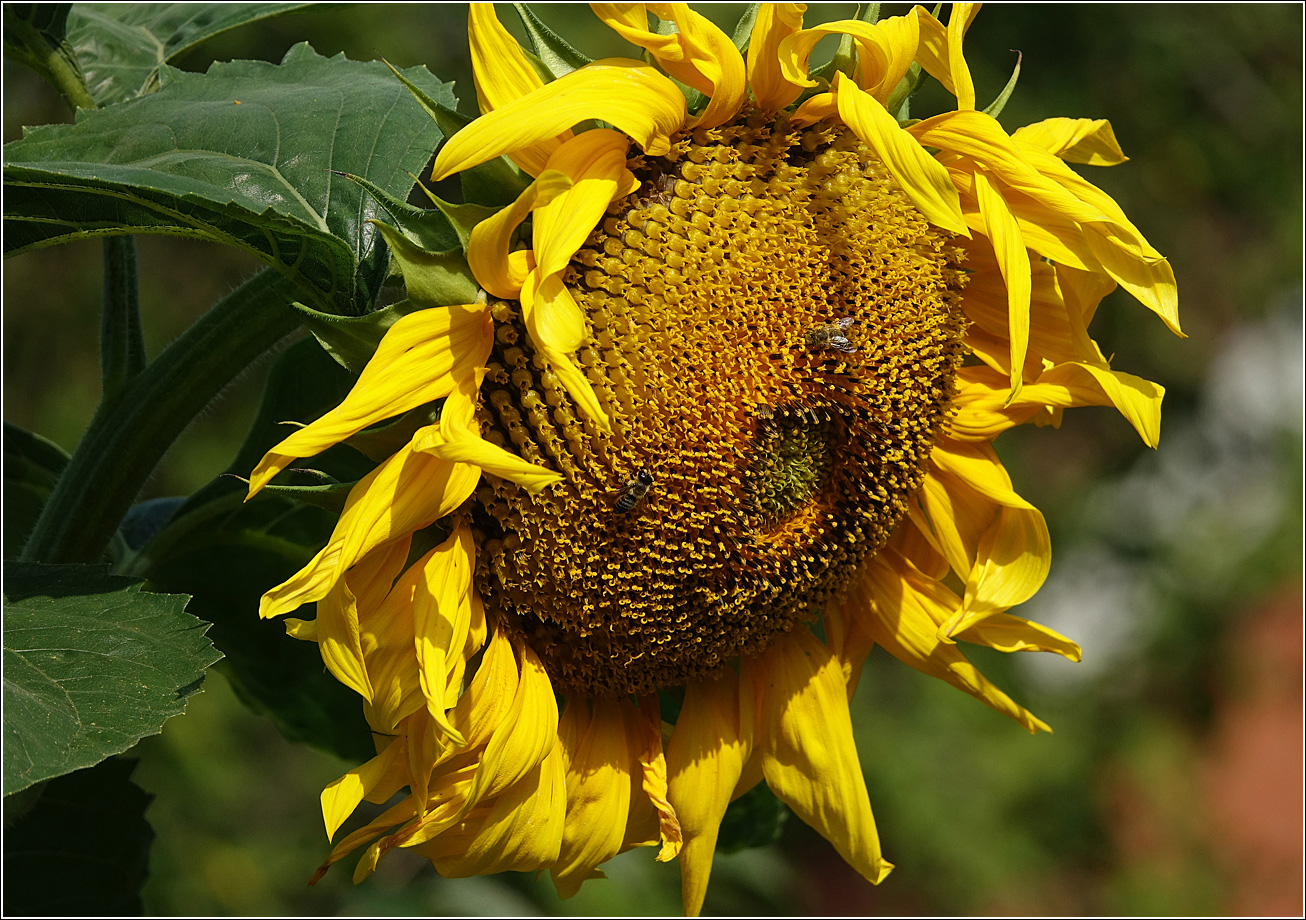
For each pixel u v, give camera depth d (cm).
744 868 191
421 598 97
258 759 222
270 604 96
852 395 101
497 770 99
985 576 105
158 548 107
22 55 108
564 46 98
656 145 98
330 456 106
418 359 96
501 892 159
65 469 104
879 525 104
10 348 222
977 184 100
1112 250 101
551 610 100
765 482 101
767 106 100
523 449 98
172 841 201
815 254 100
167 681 96
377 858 97
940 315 102
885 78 99
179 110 102
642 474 99
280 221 97
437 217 97
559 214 96
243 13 111
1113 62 271
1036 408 105
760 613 103
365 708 97
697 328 99
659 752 104
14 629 96
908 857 273
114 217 99
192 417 104
